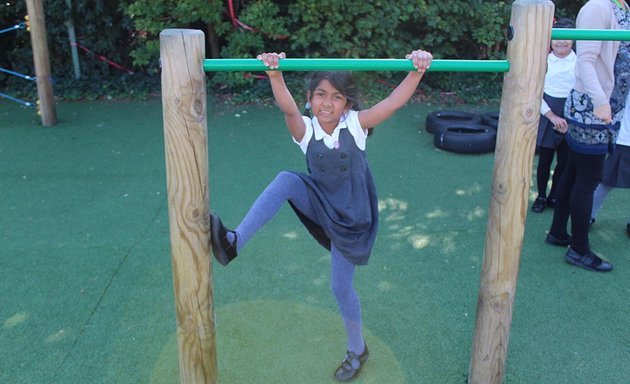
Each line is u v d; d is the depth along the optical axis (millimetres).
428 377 2652
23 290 3275
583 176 3422
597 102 2941
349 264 2354
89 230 4008
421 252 3758
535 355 2811
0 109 7020
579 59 2979
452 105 7633
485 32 7945
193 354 2197
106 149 5699
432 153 5730
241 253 3713
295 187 2193
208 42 8234
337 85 2070
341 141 2186
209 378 2258
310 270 3535
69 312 3088
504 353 2420
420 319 3068
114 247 3771
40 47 6129
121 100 7570
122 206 4414
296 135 2209
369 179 2342
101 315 3068
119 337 2900
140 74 8250
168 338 2900
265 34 7852
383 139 6125
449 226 4145
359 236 2309
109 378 2625
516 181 2131
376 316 3088
